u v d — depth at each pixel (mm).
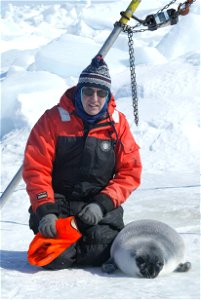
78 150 3895
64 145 3885
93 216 3750
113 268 3738
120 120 3988
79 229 3891
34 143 3900
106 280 3594
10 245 4543
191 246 4355
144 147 7711
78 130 3895
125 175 3959
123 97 9102
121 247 3684
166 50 12844
